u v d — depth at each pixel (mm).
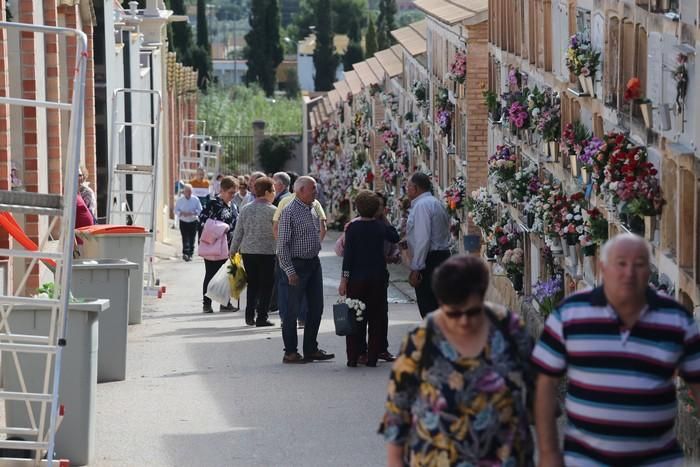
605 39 26109
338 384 27922
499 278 41906
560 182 30906
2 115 30672
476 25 46188
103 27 49969
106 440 22969
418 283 31766
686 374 12523
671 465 12484
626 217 23641
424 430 12531
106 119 50531
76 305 20891
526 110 34156
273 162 150750
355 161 89312
